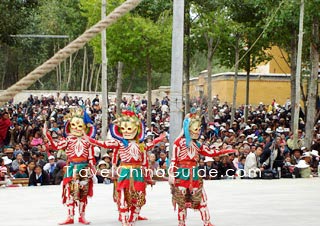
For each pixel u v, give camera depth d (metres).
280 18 25.98
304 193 16.72
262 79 49.09
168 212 13.46
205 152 11.38
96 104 40.28
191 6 31.25
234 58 35.78
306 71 37.91
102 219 12.64
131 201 11.46
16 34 30.91
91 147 12.16
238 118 38.00
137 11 31.28
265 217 12.61
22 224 11.83
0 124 21.42
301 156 22.28
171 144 17.05
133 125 11.45
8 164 19.62
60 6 55.56
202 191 11.34
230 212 13.28
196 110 11.41
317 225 11.73
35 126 28.31
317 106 32.09
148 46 30.42
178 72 16.81
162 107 41.84
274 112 40.78
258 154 20.95
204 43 34.16
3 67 61.62
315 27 26.05
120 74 33.19
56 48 59.03
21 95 53.72
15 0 29.67
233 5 32.00
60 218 12.62
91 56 65.31
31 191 17.05
